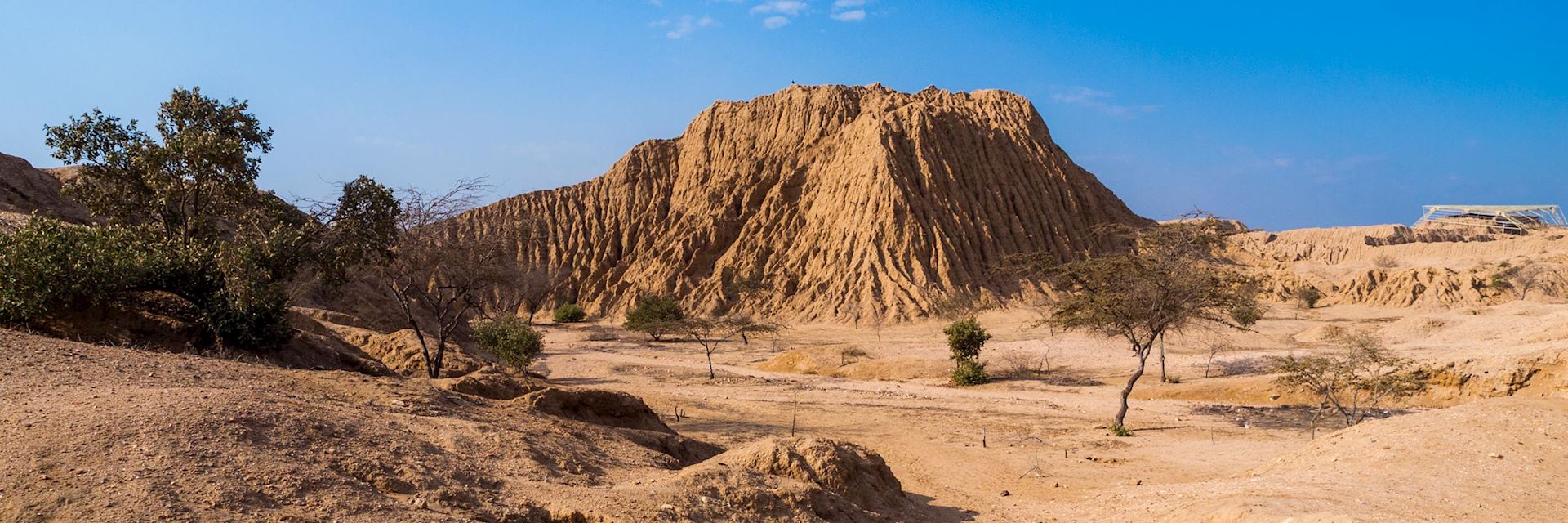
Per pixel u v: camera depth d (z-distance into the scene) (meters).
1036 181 110.94
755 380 43.34
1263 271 99.75
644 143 131.88
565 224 122.00
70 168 55.72
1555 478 12.38
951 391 37.81
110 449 8.76
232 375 13.26
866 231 98.56
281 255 24.77
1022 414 29.89
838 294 93.69
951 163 107.12
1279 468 15.54
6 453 8.43
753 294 98.31
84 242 21.25
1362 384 25.98
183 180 27.30
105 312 20.27
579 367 50.53
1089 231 106.00
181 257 23.31
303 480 8.98
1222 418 28.56
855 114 122.00
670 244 111.31
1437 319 52.78
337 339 32.69
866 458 13.68
